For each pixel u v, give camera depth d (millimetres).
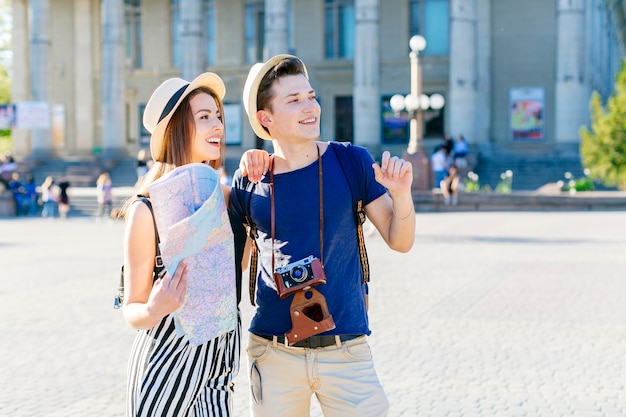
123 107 46969
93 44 52812
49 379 7668
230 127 49000
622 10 63969
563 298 11508
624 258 15883
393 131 46062
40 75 48188
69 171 44875
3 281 14070
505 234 21750
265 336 3867
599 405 6668
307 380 3807
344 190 3854
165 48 50781
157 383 3547
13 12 54562
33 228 28562
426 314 10484
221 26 49469
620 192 32906
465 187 35969
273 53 42875
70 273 15086
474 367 7891
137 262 3580
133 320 3500
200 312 3518
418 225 25297
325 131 47562
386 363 8078
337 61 46844
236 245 3973
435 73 44812
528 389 7156
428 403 6773
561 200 31047
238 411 6703
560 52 40000
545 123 43469
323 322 3684
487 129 44156
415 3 45625
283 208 3816
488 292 12117
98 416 6547
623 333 9266
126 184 43500
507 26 43969
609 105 33375
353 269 3869
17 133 53438
